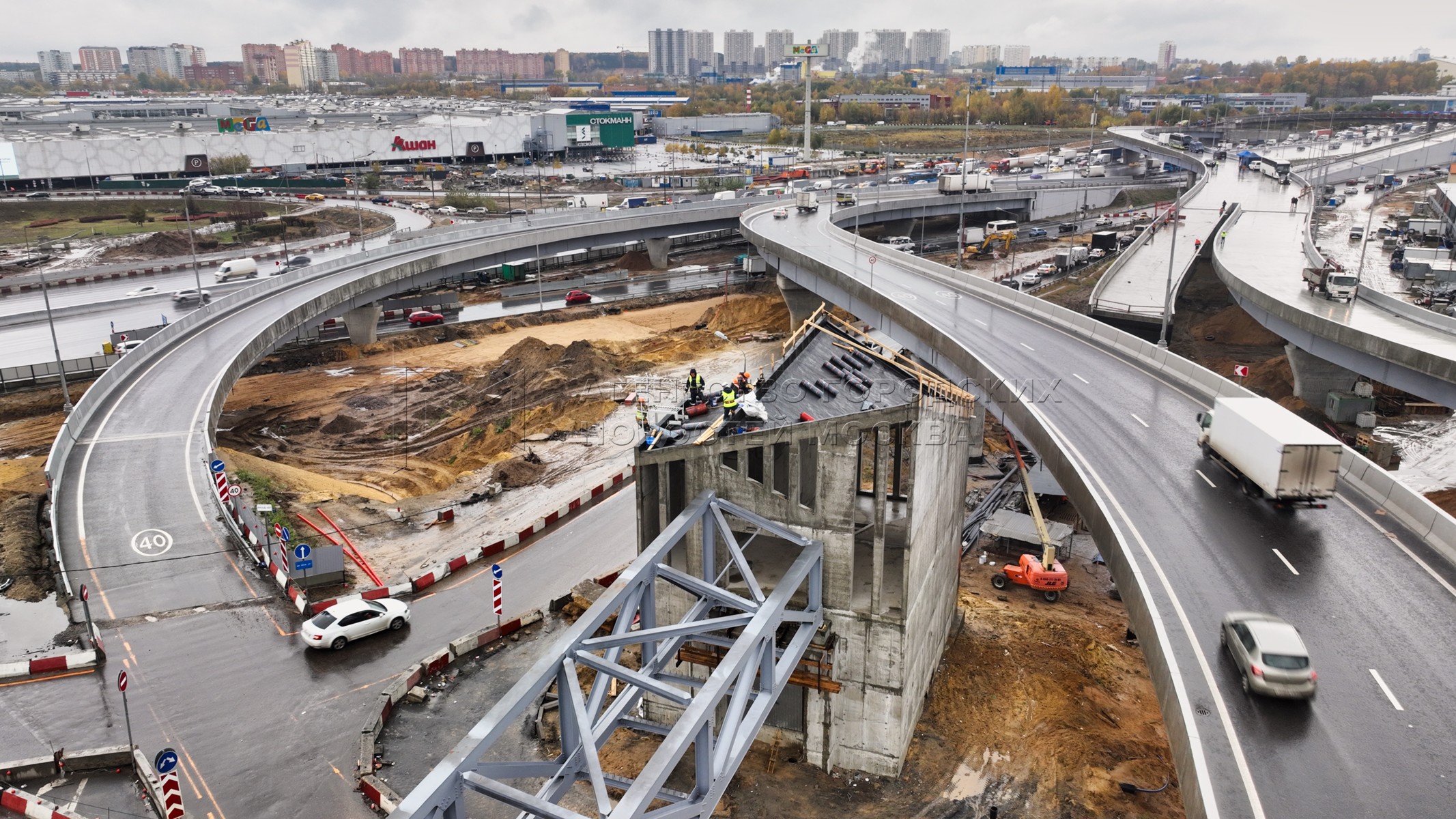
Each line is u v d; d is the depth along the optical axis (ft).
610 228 449.89
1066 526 185.16
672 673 123.13
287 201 622.95
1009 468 217.36
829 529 111.24
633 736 123.44
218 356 242.37
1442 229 450.71
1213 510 135.95
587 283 433.89
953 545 142.20
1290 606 110.73
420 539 177.47
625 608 98.94
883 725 114.73
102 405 211.61
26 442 222.48
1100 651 145.59
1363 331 225.15
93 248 472.85
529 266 474.08
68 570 147.33
